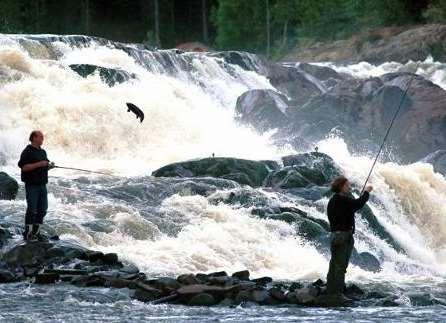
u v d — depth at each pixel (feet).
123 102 264.52
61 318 94.84
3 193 173.27
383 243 194.29
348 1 589.73
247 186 200.75
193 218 175.22
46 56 305.32
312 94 361.51
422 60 490.90
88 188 186.70
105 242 156.25
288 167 211.82
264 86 368.68
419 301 121.70
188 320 95.50
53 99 251.60
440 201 232.12
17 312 98.73
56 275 123.75
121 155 252.21
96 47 323.78
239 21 646.74
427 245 223.71
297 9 611.88
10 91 249.75
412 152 310.24
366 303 115.03
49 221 156.04
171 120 272.51
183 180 197.26
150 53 334.03
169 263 150.51
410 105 321.93
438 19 557.74
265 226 177.06
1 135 229.45
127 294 114.52
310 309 107.65
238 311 104.37
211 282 119.14
